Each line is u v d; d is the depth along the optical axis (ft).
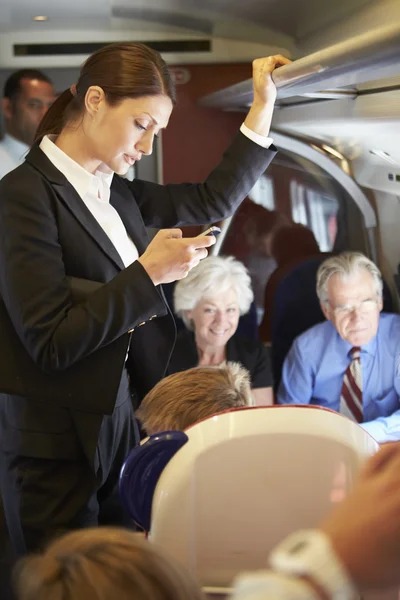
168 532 3.42
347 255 8.57
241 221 9.78
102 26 10.18
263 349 9.09
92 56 5.39
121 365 5.57
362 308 8.41
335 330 8.77
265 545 3.46
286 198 9.75
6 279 5.30
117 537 2.37
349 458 3.31
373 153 8.07
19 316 5.23
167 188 6.66
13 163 10.84
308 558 2.11
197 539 3.45
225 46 10.37
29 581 2.23
